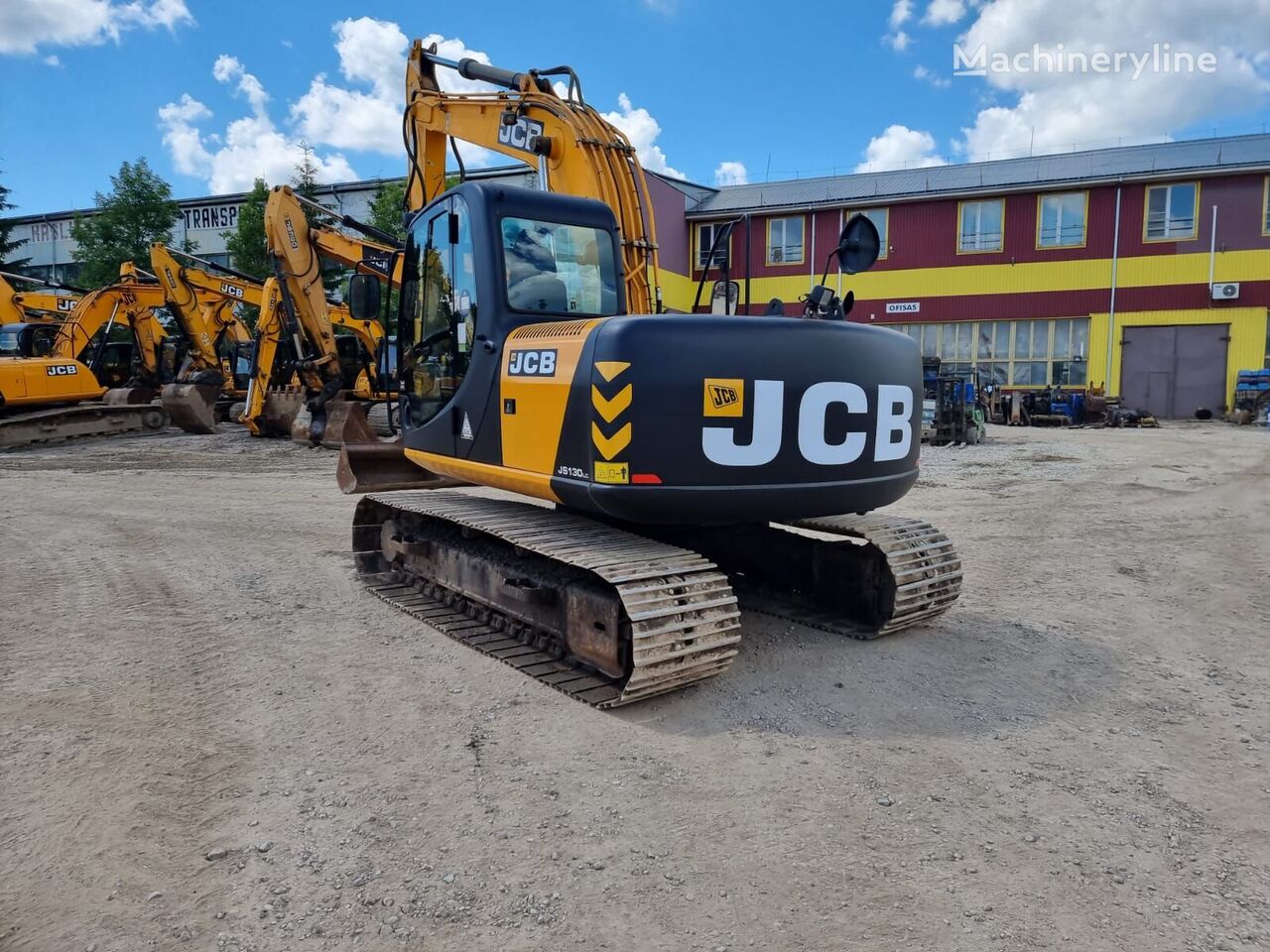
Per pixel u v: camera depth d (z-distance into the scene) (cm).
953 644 521
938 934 254
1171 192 2652
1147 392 2730
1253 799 336
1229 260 2611
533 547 446
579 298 517
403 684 453
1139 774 356
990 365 2895
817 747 380
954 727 403
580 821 318
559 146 639
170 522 935
